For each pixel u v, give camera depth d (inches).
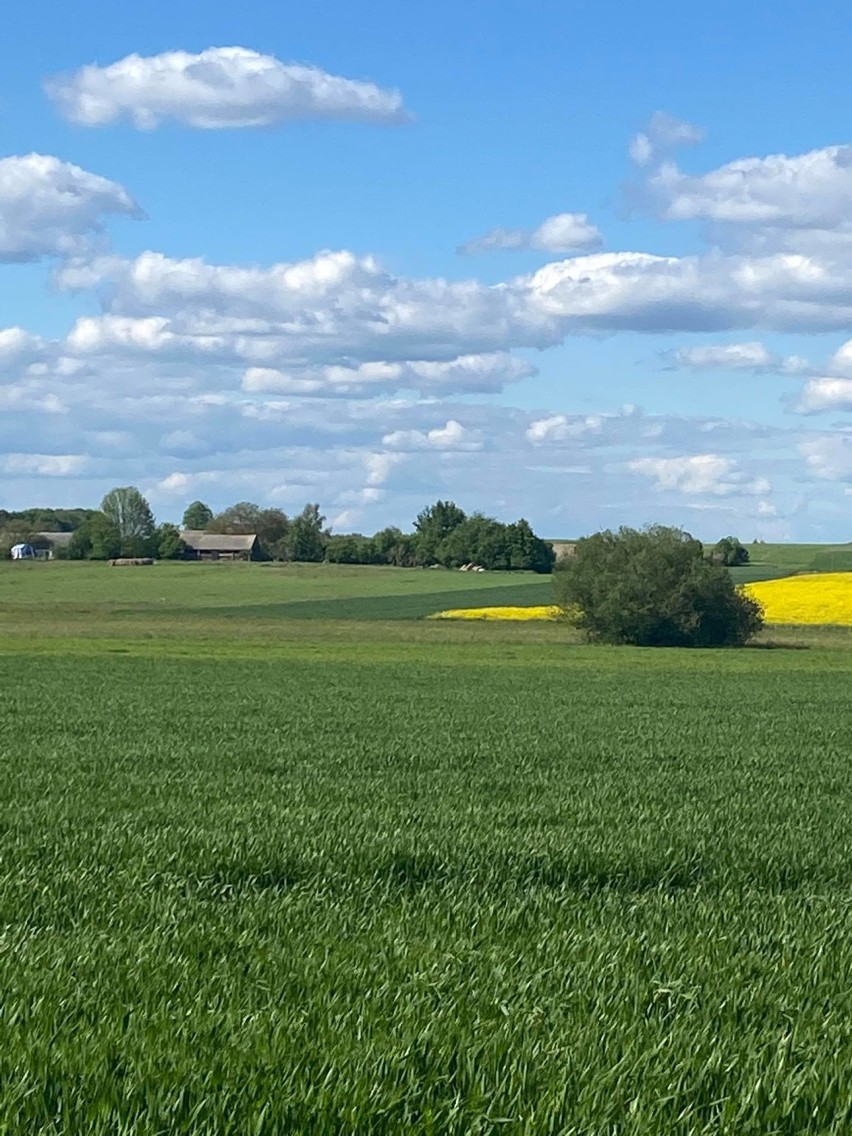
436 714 1331.2
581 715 1352.1
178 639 2797.7
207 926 351.3
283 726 1168.8
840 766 922.1
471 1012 267.4
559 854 490.6
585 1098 218.4
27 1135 196.2
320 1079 223.3
